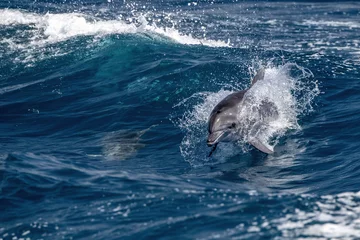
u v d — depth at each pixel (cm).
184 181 2139
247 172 2277
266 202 1875
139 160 2425
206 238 1645
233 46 4275
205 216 1778
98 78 3422
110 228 1738
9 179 2112
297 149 2488
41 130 2839
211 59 3612
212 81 3247
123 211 1844
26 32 4184
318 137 2591
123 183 2088
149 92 3148
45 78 3456
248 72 3381
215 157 2452
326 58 3900
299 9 6331
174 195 1955
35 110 3058
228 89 3161
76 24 4284
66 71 3534
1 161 2319
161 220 1766
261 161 2392
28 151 2506
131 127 2811
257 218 1759
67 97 3188
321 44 4553
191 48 3956
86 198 1958
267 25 5331
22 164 2283
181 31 4725
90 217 1814
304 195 1950
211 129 2408
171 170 2300
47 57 3750
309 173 2259
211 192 1983
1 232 1742
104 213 1838
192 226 1720
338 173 2239
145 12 5272
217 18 5419
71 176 2161
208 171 2292
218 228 1700
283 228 1695
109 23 4459
